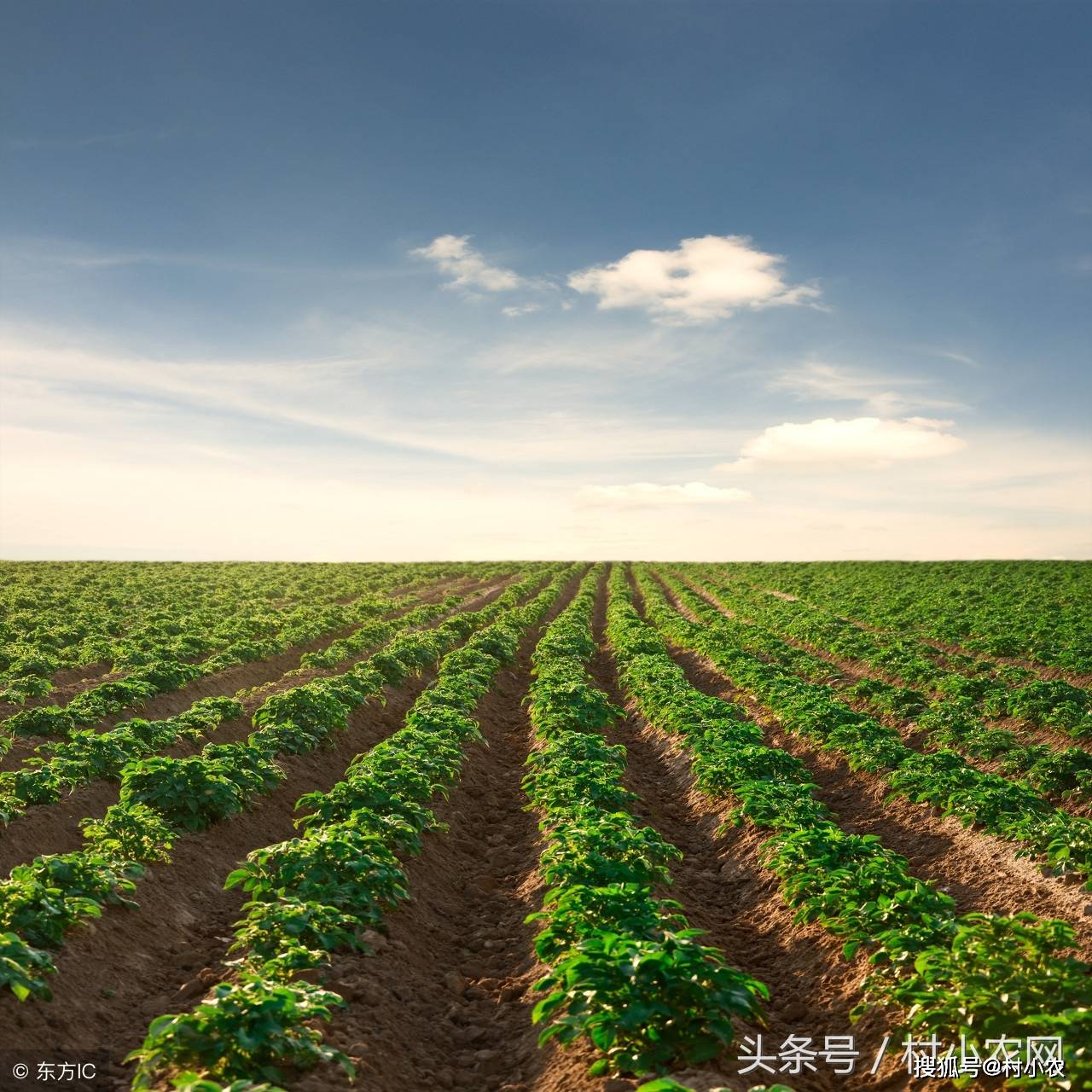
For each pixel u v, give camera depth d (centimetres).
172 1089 595
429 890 1112
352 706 1936
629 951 639
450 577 6688
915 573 5766
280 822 1345
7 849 1042
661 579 6650
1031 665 2589
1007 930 696
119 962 852
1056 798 1346
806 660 2677
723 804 1449
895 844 1284
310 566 7206
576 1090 625
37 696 1927
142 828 1068
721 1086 565
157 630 2911
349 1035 704
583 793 1311
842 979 825
